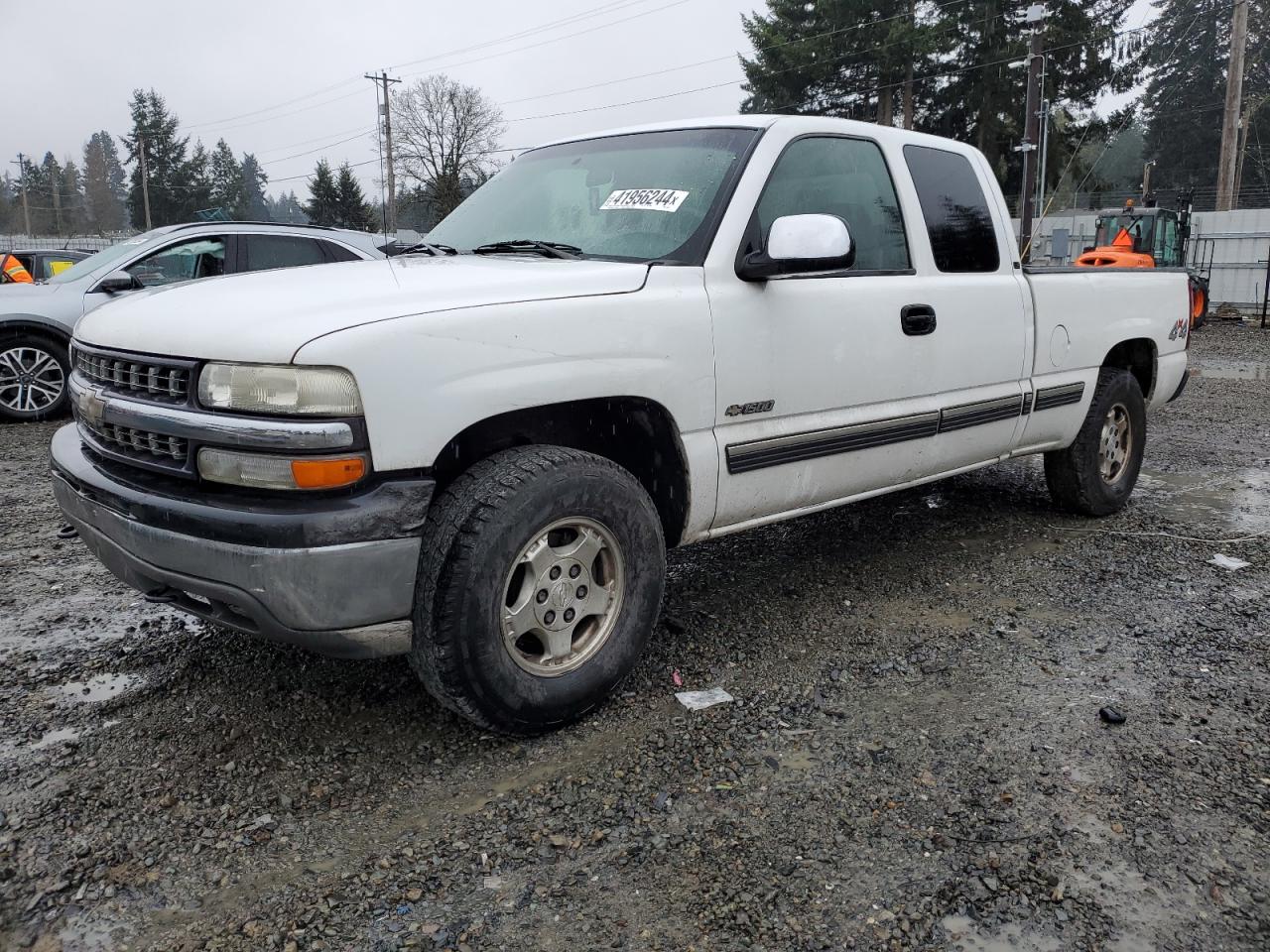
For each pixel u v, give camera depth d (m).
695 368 3.24
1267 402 10.19
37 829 2.55
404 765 2.88
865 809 2.65
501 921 2.22
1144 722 3.14
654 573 3.21
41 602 4.19
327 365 2.47
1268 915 2.24
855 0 37.56
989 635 3.87
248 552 2.51
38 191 101.44
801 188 3.72
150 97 81.12
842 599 4.27
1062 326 4.85
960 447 4.39
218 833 2.54
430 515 2.78
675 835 2.54
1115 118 40.91
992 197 4.62
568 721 3.08
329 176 74.12
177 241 9.11
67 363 8.95
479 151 62.41
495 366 2.74
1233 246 24.56
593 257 3.46
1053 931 2.19
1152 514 5.67
